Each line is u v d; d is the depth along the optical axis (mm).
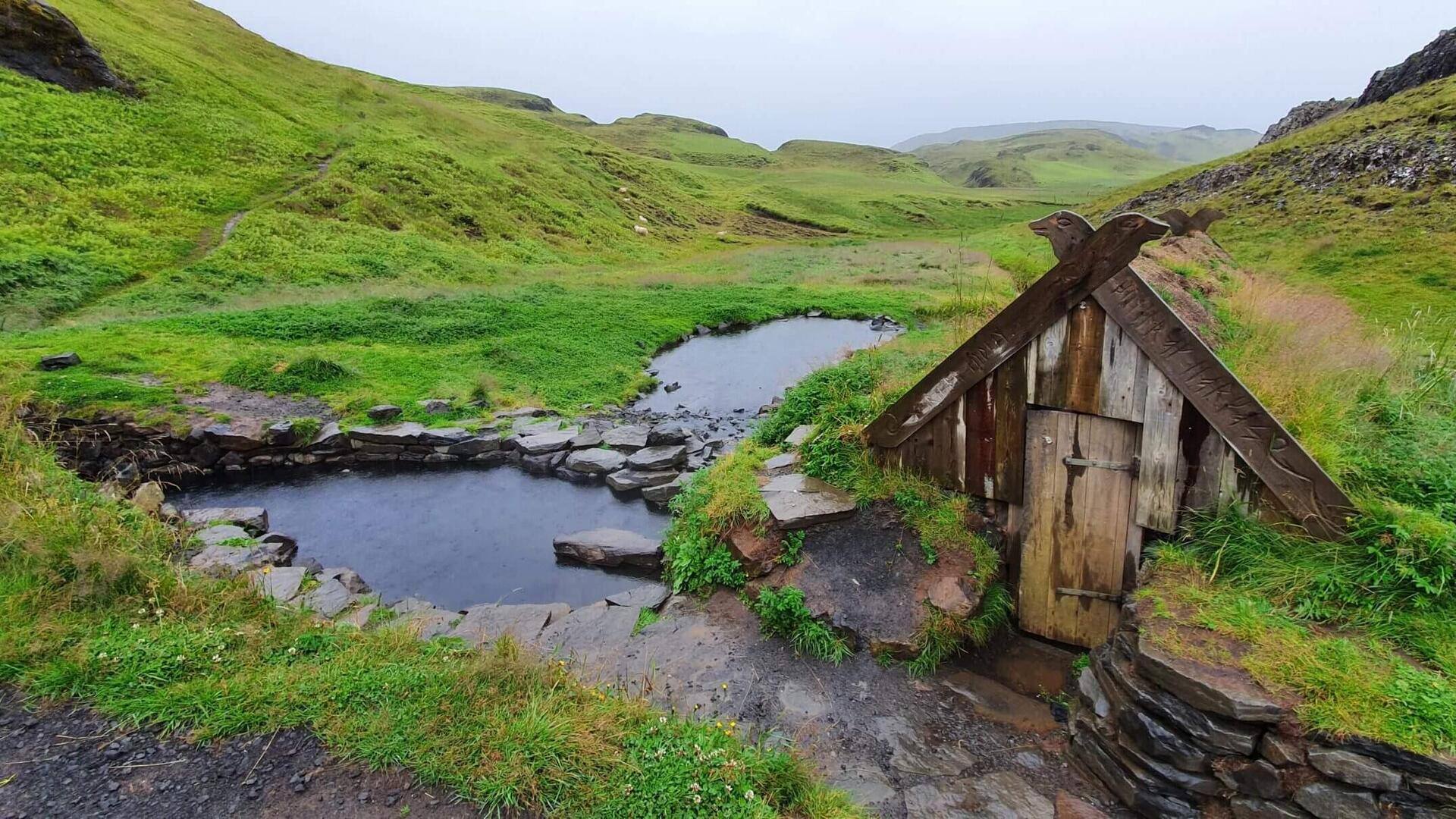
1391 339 9586
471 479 12461
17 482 6844
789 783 4371
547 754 4328
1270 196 29797
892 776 4879
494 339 19953
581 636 6801
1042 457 6219
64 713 4566
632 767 4285
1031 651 6402
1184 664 4227
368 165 39562
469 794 4121
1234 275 12016
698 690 5840
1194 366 5172
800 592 6516
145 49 39781
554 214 46656
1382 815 3615
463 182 44062
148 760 4285
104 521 6664
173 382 14359
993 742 5219
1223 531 5246
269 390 14742
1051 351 5914
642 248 47906
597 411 15398
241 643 5383
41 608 5277
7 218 23312
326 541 10312
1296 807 3836
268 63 51688
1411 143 26641
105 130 31062
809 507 7195
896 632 6156
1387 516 4699
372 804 4070
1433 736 3578
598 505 11391
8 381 12797
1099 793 4633
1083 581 6195
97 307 20641
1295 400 6145
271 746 4438
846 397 9438
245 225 28562
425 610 7773
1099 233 5355
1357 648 4191
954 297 20344
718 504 7762
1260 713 3887
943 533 6668
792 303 26094
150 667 4906
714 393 17531
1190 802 4176
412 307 22516
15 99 29125
